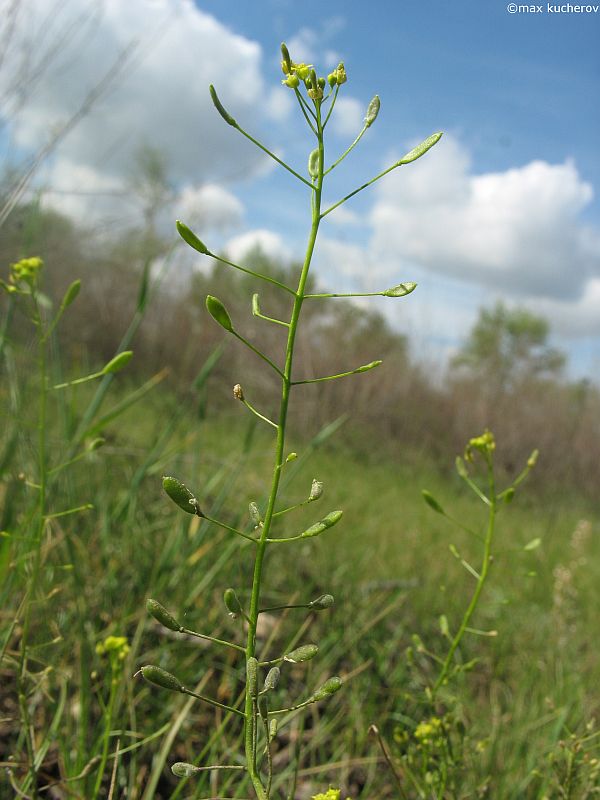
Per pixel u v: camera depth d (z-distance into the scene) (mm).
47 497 278
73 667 233
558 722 245
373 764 242
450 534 621
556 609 405
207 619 294
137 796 204
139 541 317
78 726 211
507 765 246
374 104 114
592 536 893
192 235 104
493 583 492
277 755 245
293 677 288
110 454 397
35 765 179
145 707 243
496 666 343
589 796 187
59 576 273
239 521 342
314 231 112
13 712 219
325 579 379
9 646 227
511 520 871
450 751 187
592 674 351
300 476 693
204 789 211
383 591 395
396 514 647
